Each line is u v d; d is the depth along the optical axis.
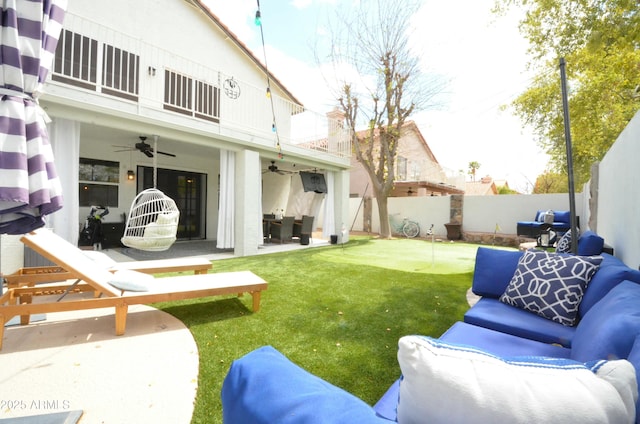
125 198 7.39
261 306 3.23
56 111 4.21
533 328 1.83
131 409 1.58
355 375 1.91
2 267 3.52
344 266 5.47
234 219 6.71
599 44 4.04
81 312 2.96
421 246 8.90
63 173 4.47
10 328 2.53
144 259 5.89
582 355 1.11
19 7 1.14
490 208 10.95
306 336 2.49
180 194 8.60
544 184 19.81
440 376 0.58
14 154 1.11
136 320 2.78
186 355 2.15
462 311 3.16
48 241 2.55
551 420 0.52
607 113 7.55
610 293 1.49
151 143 6.86
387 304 3.34
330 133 9.09
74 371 1.92
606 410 0.53
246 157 6.55
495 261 2.64
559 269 2.08
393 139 10.74
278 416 0.62
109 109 4.50
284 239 9.05
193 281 3.03
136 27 6.26
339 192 9.66
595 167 5.90
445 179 16.55
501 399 0.54
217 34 7.72
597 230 5.67
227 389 0.79
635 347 0.79
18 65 1.13
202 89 6.79
